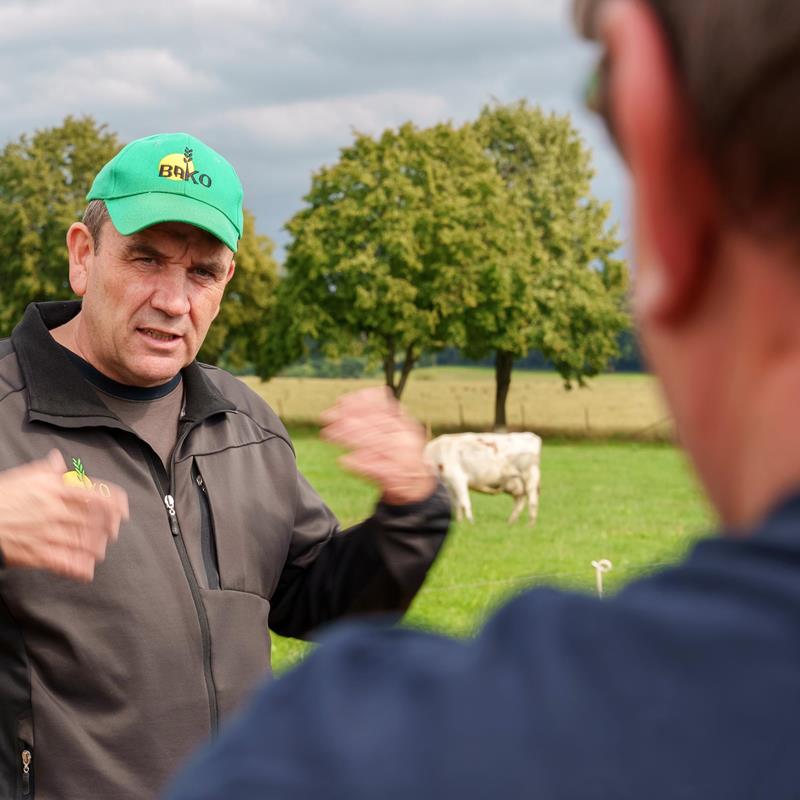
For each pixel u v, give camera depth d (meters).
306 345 50.47
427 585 15.12
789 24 0.47
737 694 0.48
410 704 0.53
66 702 2.63
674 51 0.52
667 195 0.53
